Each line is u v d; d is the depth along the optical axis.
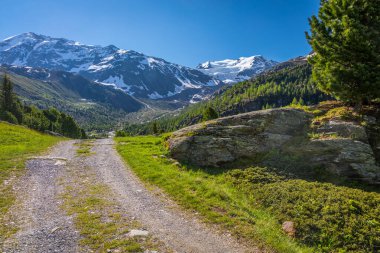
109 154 30.20
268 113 24.92
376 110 22.53
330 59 21.95
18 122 108.00
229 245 10.84
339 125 21.22
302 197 14.61
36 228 11.94
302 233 12.01
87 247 10.34
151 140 41.12
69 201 15.43
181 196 16.08
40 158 26.42
